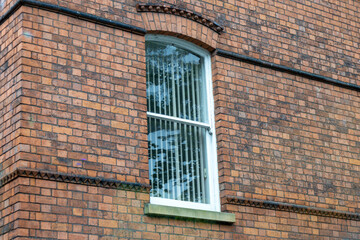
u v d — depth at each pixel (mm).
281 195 11242
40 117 9031
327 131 12352
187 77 11266
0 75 9555
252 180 10961
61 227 8781
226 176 10664
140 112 10055
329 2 13359
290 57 12273
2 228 8742
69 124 9266
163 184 10406
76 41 9680
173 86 11047
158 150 10523
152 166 10367
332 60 12945
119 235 9266
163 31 10727
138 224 9492
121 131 9758
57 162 9000
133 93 10062
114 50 10055
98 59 9836
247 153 11070
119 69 10016
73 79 9492
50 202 8773
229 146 10891
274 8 12359
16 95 9062
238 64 11500
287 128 11773
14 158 8820
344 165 12375
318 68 12641
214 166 10891
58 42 9492
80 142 9289
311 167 11852
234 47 11523
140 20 10500
